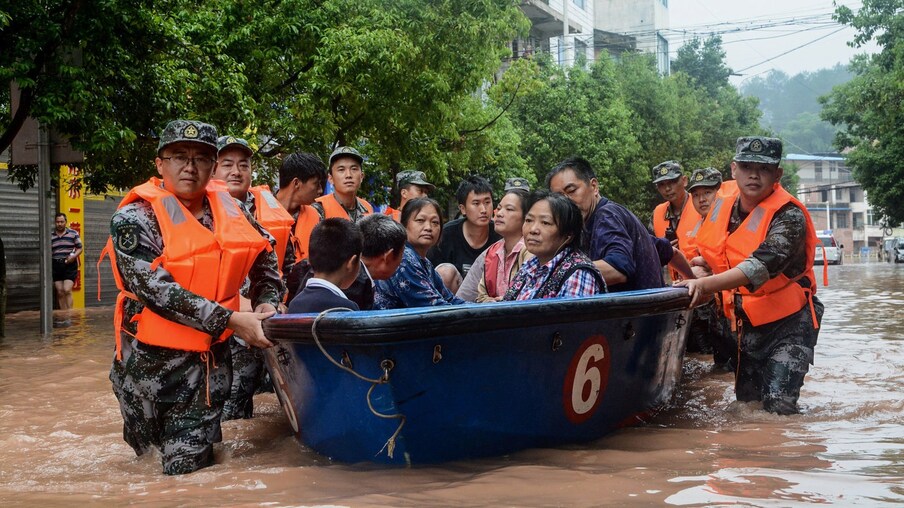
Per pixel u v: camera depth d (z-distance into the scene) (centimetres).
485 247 705
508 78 2020
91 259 1714
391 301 506
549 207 441
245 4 1305
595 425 427
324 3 1351
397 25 1480
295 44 1355
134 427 404
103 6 994
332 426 387
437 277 555
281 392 426
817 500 301
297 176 613
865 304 1445
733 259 506
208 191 408
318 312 397
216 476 370
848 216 8988
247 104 1222
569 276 438
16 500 339
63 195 1636
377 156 1573
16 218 1559
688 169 3534
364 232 465
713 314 705
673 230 866
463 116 1839
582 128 2748
